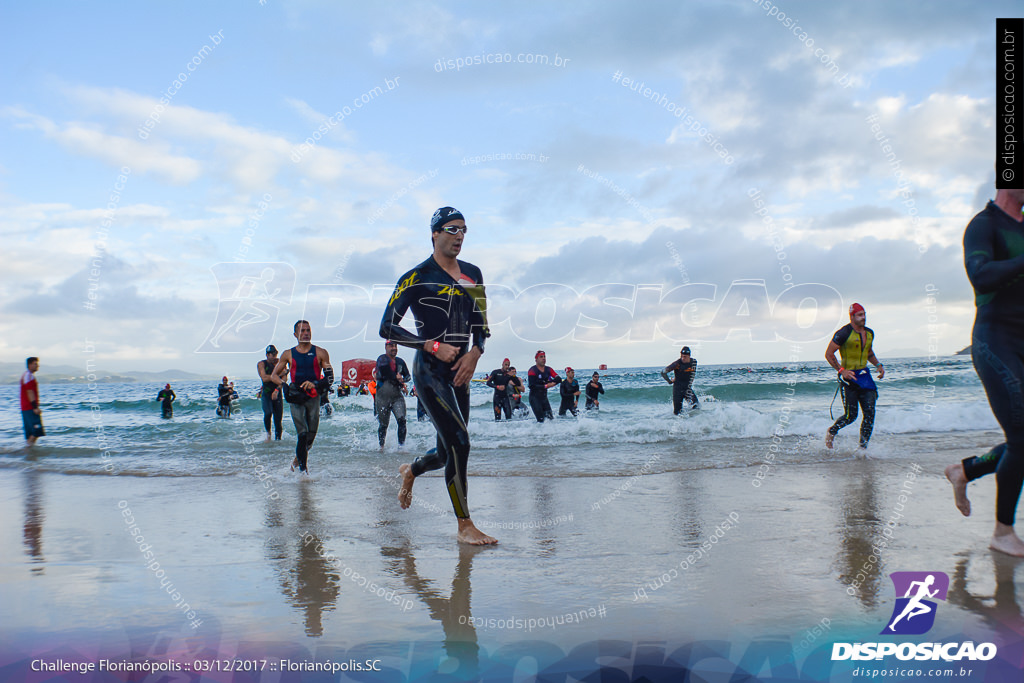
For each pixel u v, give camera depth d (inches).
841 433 351.9
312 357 266.7
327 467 286.7
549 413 486.6
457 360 153.6
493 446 339.3
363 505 193.3
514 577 114.8
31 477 281.4
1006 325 120.3
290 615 96.6
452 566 123.7
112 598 105.1
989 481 197.0
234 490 227.3
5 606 101.5
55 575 119.6
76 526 167.9
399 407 356.2
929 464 239.9
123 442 404.8
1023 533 131.6
